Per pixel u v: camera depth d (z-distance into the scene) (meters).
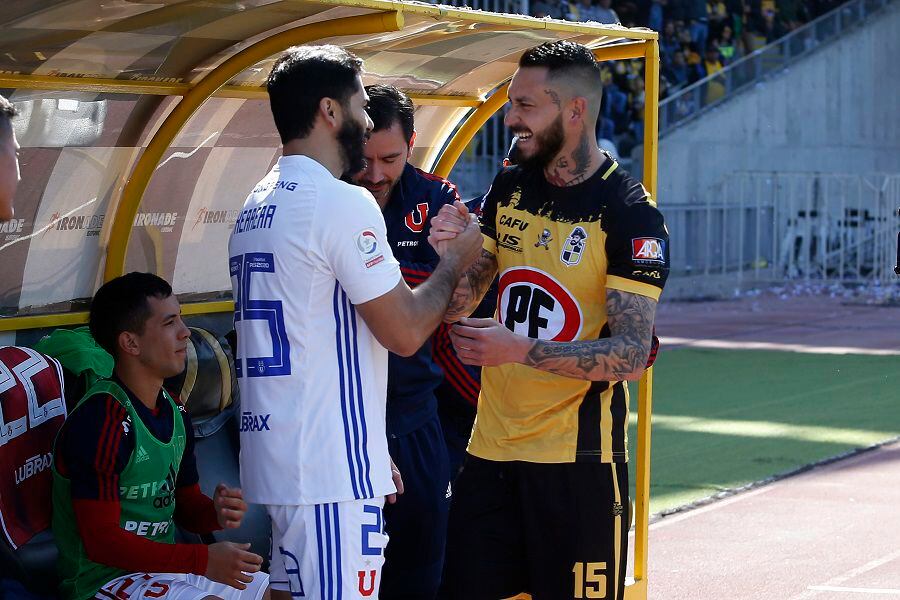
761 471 15.66
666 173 46.31
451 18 6.82
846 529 13.01
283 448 5.63
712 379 23.47
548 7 39.09
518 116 6.43
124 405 6.76
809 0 57.69
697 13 51.31
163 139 8.04
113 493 6.61
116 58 7.42
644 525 8.83
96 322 6.86
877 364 25.53
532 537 6.65
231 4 6.43
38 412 7.17
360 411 5.76
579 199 6.49
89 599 6.75
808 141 50.91
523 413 6.62
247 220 5.82
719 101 48.12
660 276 6.32
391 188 8.08
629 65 47.56
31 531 7.01
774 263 45.56
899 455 16.69
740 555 12.05
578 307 6.51
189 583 6.78
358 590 5.71
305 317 5.61
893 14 53.22
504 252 6.75
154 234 8.90
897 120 53.88
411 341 5.78
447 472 8.34
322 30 6.72
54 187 7.97
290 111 5.75
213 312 9.38
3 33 6.68
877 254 44.28
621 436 6.68
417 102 9.91
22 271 7.95
